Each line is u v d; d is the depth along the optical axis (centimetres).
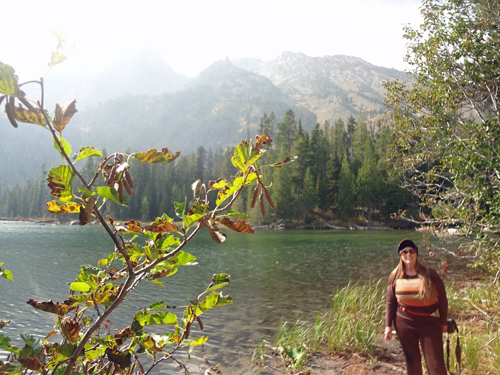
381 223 7206
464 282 1184
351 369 495
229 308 951
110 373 165
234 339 677
